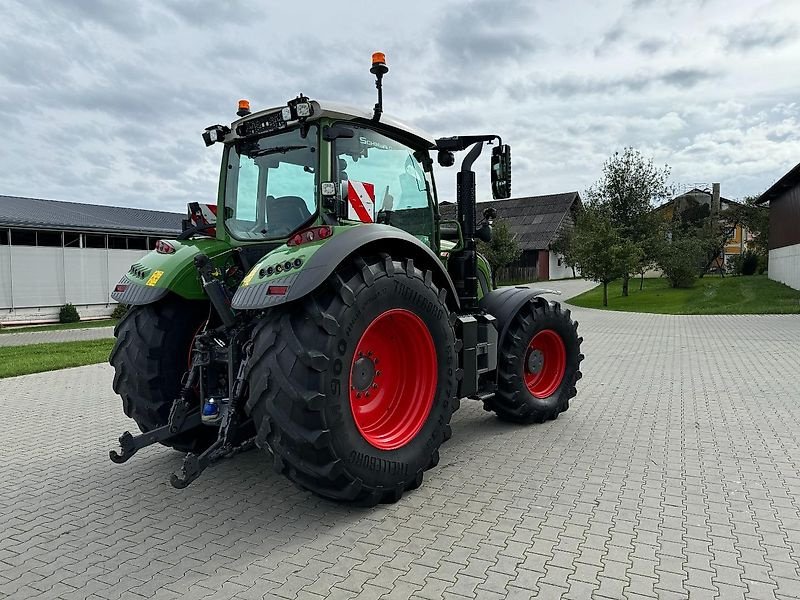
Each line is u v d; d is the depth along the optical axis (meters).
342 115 3.89
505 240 36.84
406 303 3.69
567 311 5.68
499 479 4.05
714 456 4.49
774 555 2.94
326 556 3.00
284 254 3.44
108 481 4.19
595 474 4.13
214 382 3.91
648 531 3.22
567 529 3.26
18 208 21.42
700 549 3.01
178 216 27.17
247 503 3.73
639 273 26.00
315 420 3.18
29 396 7.22
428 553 3.01
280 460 3.27
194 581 2.79
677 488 3.85
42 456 4.80
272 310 3.37
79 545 3.20
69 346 12.27
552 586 2.68
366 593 2.64
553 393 5.57
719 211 40.75
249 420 3.67
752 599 2.56
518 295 5.31
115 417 6.13
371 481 3.44
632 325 14.85
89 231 20.09
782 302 18.94
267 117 4.07
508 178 5.13
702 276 32.50
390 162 4.41
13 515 3.62
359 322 3.38
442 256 4.99
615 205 27.41
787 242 24.14
